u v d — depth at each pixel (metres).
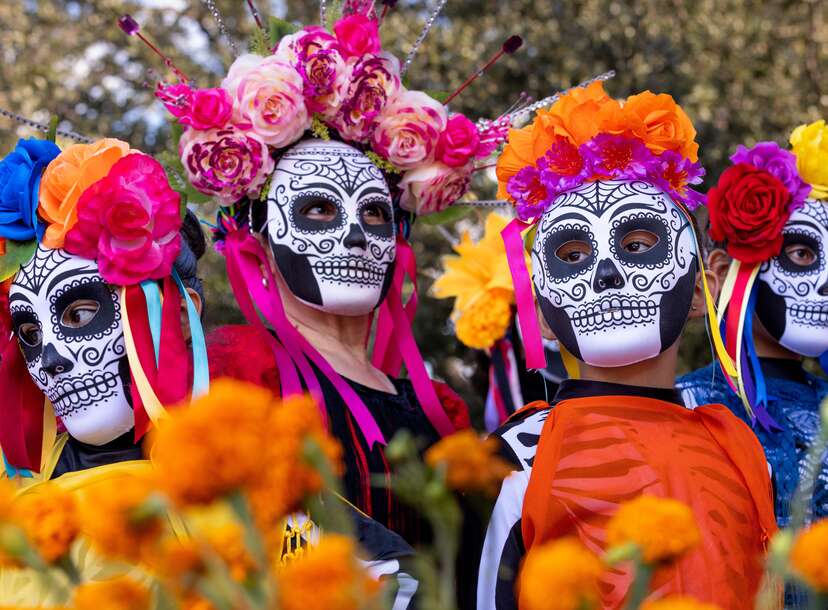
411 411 2.71
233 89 2.66
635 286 2.29
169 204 2.19
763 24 7.22
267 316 2.57
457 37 6.80
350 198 2.63
